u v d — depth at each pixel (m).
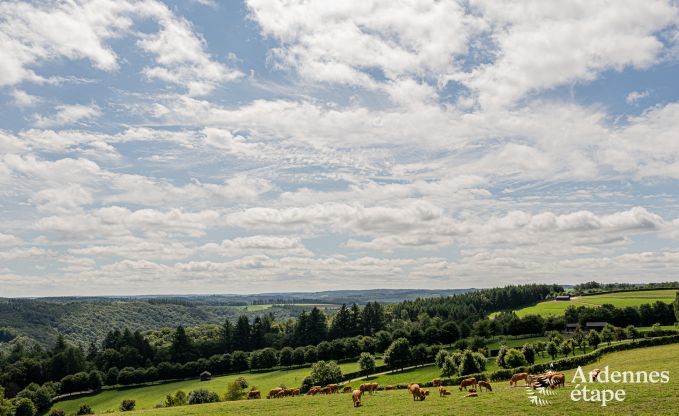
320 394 71.56
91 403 137.50
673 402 38.69
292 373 154.88
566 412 38.78
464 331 189.50
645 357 77.62
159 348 199.50
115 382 160.25
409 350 139.62
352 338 182.25
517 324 189.12
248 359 171.88
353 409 51.88
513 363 111.44
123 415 61.94
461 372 109.62
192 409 61.88
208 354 195.62
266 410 56.56
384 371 137.62
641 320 186.50
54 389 147.50
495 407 44.06
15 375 158.38
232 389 109.44
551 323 192.25
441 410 45.56
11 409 116.19
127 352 178.50
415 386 55.62
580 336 153.62
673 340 94.81
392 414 46.28
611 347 92.12
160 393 142.50
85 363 174.25
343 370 146.50
